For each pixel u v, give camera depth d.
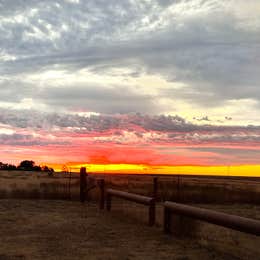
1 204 14.70
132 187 23.22
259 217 13.34
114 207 14.39
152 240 8.53
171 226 9.32
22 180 27.94
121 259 6.92
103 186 14.27
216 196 19.59
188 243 8.23
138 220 11.25
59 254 7.25
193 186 23.09
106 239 8.61
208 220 7.38
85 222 10.90
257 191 21.16
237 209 15.81
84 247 7.84
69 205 15.27
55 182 23.95
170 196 19.27
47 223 10.68
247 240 8.09
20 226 10.16
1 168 68.81
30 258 6.94
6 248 7.69
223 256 7.17
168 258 7.04
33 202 15.78
